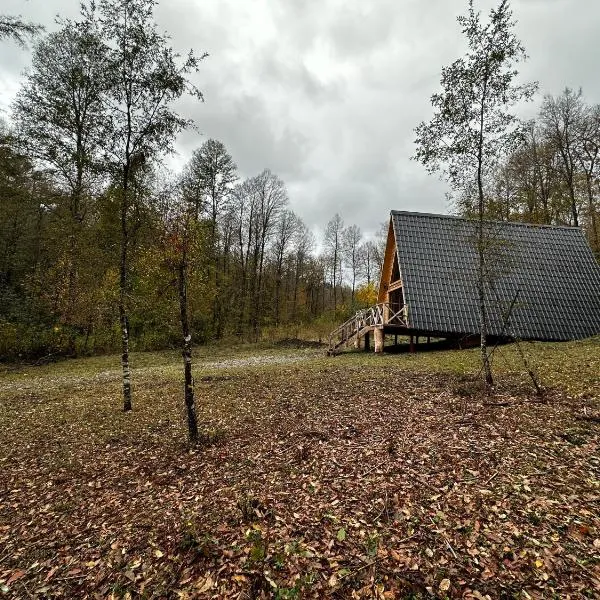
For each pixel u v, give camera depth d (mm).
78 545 4957
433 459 6328
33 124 18391
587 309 19219
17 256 25297
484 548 4270
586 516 4641
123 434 8664
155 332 27234
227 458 7062
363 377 12477
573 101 27797
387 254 23500
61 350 22672
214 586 4043
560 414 7582
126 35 9750
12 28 8977
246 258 36312
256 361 20875
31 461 7551
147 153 10344
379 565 4141
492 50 9375
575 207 29219
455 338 19641
